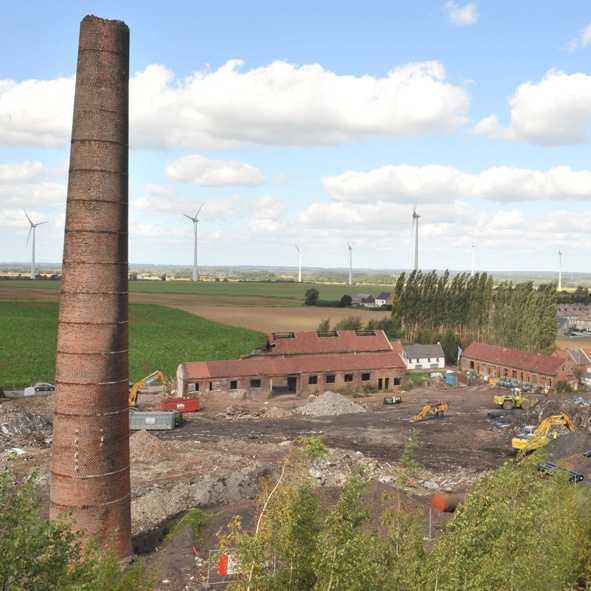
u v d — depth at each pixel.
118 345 29.64
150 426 62.50
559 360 88.00
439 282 128.50
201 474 43.12
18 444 52.25
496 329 118.38
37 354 99.75
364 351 92.56
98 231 29.03
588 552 21.38
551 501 22.00
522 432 60.59
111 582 17.02
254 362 81.56
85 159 29.02
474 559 14.64
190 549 30.22
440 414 69.75
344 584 14.96
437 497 33.81
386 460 50.72
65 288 29.11
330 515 16.17
